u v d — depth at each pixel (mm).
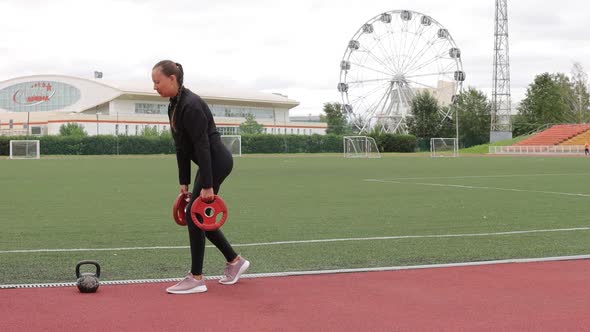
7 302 4961
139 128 96188
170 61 5336
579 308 4801
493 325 4363
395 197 15758
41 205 13734
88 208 13102
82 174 27078
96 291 5340
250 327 4320
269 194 16641
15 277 6047
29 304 4902
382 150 74875
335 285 5590
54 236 9062
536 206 13398
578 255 7129
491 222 10664
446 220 10984
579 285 5551
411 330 4258
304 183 21141
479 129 90438
